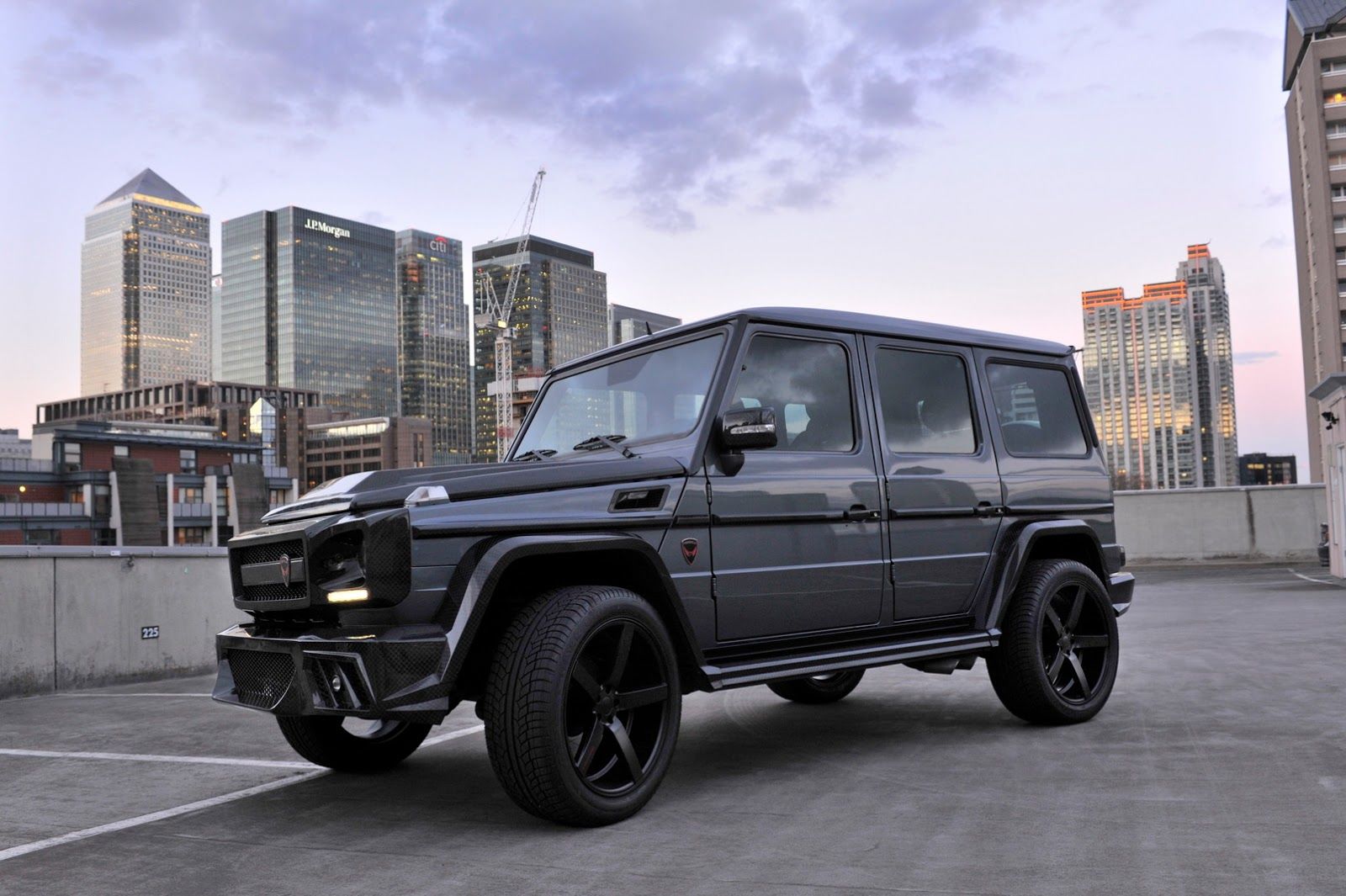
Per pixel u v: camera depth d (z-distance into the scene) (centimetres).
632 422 451
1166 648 858
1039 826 335
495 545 352
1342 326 10650
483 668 377
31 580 845
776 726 549
